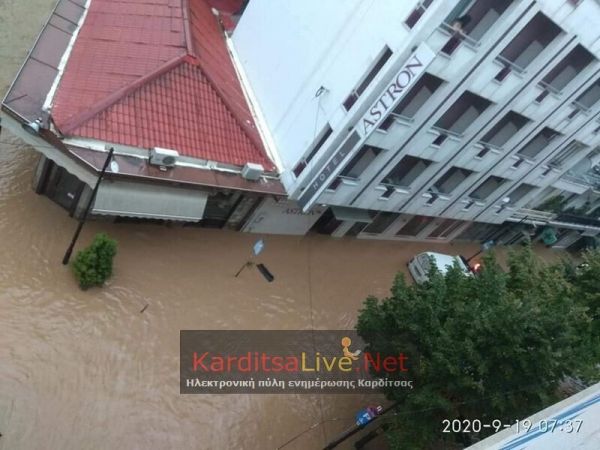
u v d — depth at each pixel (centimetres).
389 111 1555
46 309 1498
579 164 2816
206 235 1970
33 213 1641
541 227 3322
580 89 2031
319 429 1695
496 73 1728
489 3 1548
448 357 1363
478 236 3091
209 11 2353
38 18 2189
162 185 1638
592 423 848
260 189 1839
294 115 1917
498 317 1345
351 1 1702
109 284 1634
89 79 1639
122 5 1925
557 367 1327
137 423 1454
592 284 1712
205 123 1808
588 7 1653
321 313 2064
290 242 2214
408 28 1497
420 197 2228
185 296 1767
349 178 1900
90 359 1487
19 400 1332
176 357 1634
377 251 2541
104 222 1748
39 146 1447
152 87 1720
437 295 1494
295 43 1942
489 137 2148
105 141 1539
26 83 1503
